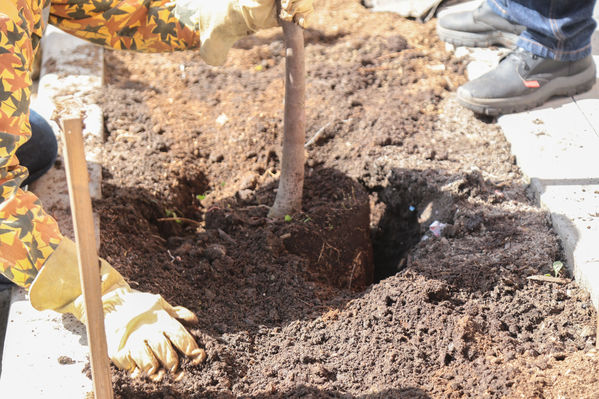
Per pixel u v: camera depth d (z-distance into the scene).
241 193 1.88
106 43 1.63
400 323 1.57
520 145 1.89
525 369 1.48
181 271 1.69
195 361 1.49
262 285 1.66
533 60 1.96
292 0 1.54
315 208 1.79
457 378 1.48
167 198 1.88
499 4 2.10
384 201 1.92
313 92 2.12
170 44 1.63
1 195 1.38
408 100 2.08
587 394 1.43
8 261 1.40
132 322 1.49
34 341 1.55
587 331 1.55
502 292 1.61
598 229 1.68
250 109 2.07
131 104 2.08
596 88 2.05
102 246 1.70
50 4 1.52
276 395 1.48
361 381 1.50
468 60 2.20
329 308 1.61
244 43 2.32
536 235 1.71
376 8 2.48
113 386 1.47
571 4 1.91
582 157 1.85
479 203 1.79
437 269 1.66
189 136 2.00
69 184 1.27
